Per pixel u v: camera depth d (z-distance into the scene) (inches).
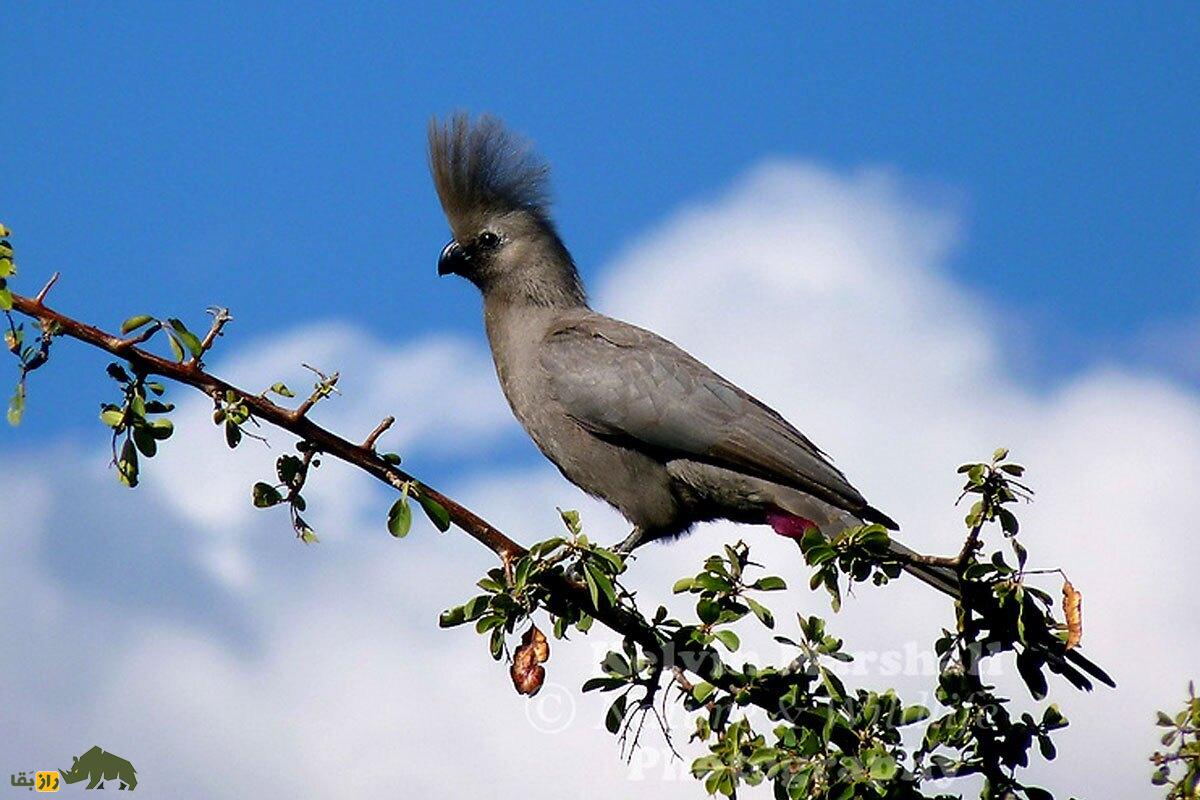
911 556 337.1
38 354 301.4
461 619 331.9
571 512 338.0
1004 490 325.4
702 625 340.8
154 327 312.0
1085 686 380.5
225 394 316.2
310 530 323.0
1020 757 334.3
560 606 343.3
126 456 314.0
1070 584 332.5
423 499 331.6
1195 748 339.6
